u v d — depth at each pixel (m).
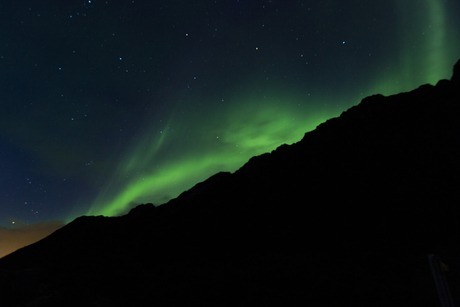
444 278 2.68
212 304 5.38
